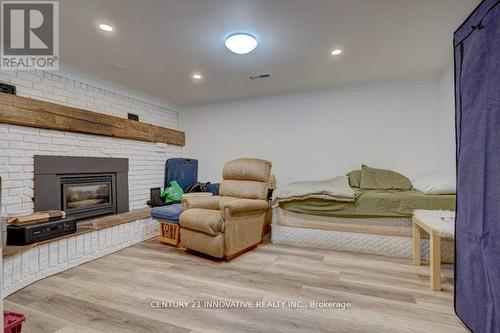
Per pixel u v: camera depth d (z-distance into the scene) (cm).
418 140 325
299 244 280
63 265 213
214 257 246
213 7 177
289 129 387
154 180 395
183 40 223
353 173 337
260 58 261
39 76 255
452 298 167
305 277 200
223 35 215
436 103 316
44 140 252
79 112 279
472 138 126
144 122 380
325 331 135
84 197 295
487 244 114
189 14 185
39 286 186
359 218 259
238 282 191
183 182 420
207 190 405
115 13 182
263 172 281
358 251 258
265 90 369
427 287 183
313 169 373
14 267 178
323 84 343
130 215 309
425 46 238
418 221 210
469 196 129
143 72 295
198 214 244
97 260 239
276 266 222
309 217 277
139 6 174
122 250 269
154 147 396
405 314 149
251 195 280
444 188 238
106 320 144
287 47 238
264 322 142
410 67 288
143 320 144
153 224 324
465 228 133
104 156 315
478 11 121
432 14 187
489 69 114
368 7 178
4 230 96
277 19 192
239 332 134
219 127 434
